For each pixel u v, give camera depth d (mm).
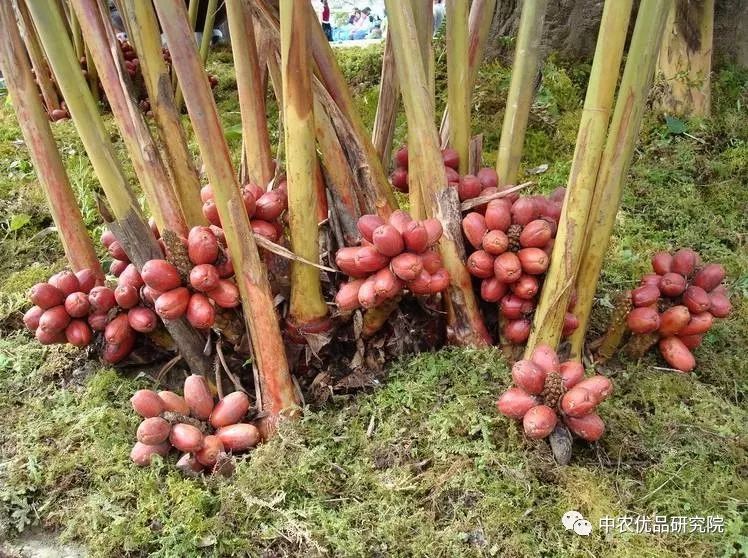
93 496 1537
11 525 1525
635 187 2797
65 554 1462
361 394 1745
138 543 1442
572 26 3469
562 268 1571
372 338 1762
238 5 1653
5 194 2957
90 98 1492
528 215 1592
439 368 1720
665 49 3121
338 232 1729
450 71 1735
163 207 1578
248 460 1591
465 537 1397
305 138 1485
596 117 1448
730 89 3289
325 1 4969
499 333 1787
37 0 1385
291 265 1670
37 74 3688
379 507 1467
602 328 2018
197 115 1391
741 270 2371
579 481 1475
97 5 1456
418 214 1739
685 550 1365
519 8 3459
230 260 1560
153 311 1681
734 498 1460
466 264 1699
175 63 1358
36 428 1734
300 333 1715
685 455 1570
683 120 3109
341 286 1673
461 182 1708
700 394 1754
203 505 1485
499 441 1551
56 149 1804
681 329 1756
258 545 1428
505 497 1451
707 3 2939
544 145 3066
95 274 1900
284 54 1408
